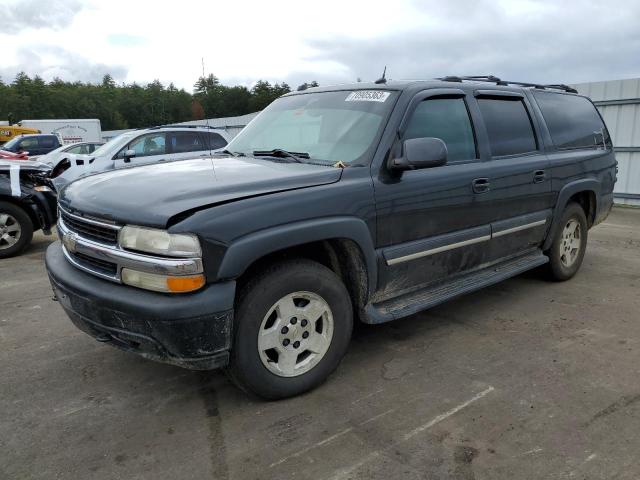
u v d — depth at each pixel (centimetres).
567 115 533
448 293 393
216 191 282
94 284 285
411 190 350
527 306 477
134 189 297
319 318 319
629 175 1164
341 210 312
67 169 914
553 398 315
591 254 685
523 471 250
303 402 312
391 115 355
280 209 285
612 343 396
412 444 271
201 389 329
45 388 332
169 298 262
